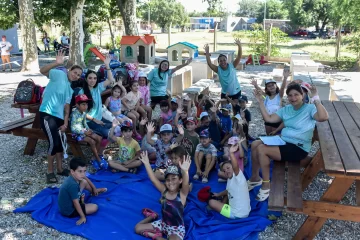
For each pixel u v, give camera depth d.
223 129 6.28
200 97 8.10
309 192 5.27
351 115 5.69
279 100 6.32
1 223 4.31
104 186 5.23
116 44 25.55
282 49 27.38
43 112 5.27
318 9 51.56
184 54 20.64
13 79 14.05
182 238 3.88
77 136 5.59
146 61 15.34
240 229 4.13
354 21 16.62
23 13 15.59
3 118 8.77
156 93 8.24
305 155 4.20
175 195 3.94
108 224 4.27
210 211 4.52
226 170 4.38
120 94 6.59
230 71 7.64
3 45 15.91
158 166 5.71
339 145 4.23
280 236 4.16
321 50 26.28
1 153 6.51
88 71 5.91
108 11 20.92
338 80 13.86
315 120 4.13
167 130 5.57
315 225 3.93
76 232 4.11
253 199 4.76
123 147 5.76
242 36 24.92
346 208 3.75
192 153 5.97
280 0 71.62
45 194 4.90
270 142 4.23
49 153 5.32
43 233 4.13
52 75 5.37
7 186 5.24
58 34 36.44
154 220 4.28
